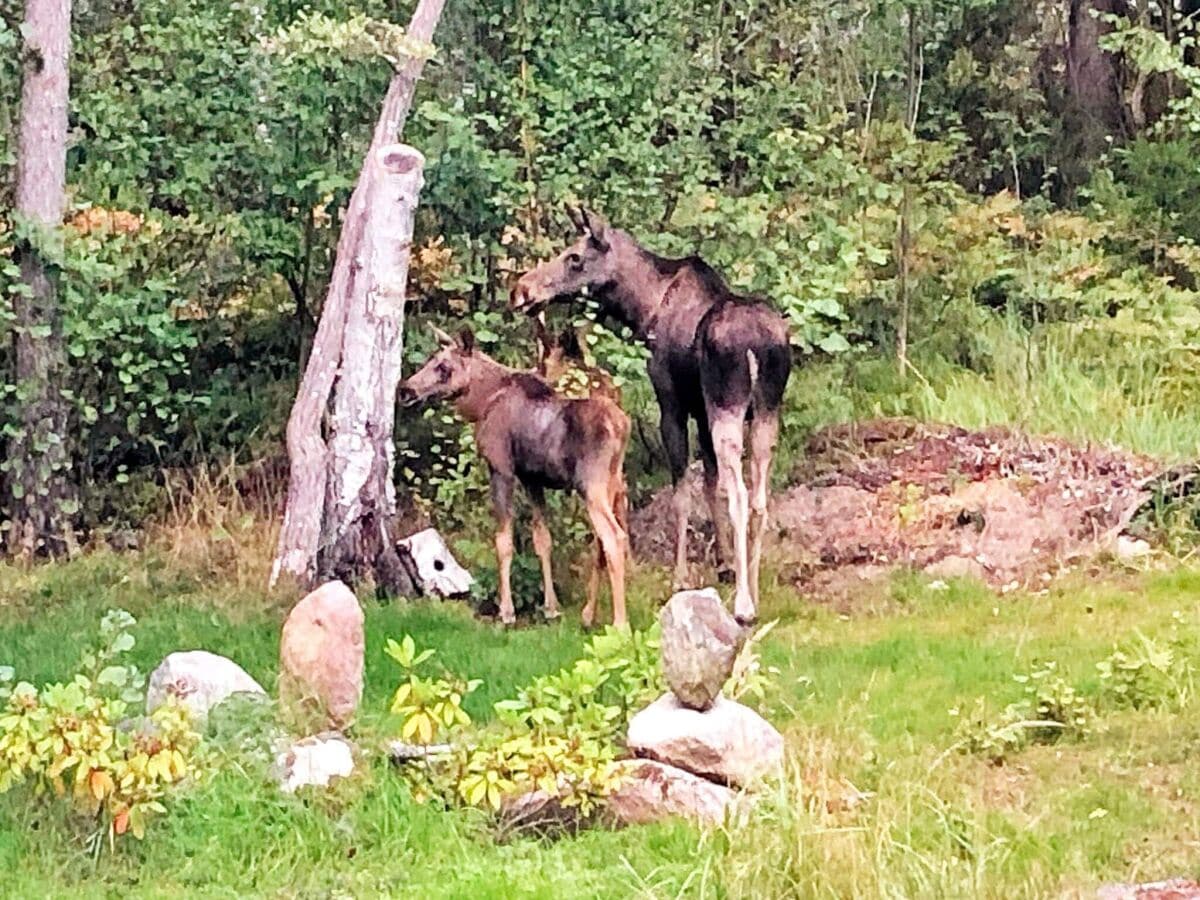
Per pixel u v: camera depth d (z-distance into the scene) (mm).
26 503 12758
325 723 7109
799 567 11695
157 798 6320
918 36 16969
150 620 10242
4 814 6355
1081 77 17484
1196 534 11422
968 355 14727
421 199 13242
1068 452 12703
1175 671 8195
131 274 13625
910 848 5840
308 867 6191
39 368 12609
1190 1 17953
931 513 11992
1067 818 6457
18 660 9133
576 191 13141
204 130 13445
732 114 14430
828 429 13484
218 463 13906
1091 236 15398
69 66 13469
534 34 13508
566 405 10328
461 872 6082
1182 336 14047
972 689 8320
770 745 6836
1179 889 5684
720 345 10359
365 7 13711
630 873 5930
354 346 11461
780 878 5691
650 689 7242
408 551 11523
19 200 12578
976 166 17547
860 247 13750
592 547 11312
